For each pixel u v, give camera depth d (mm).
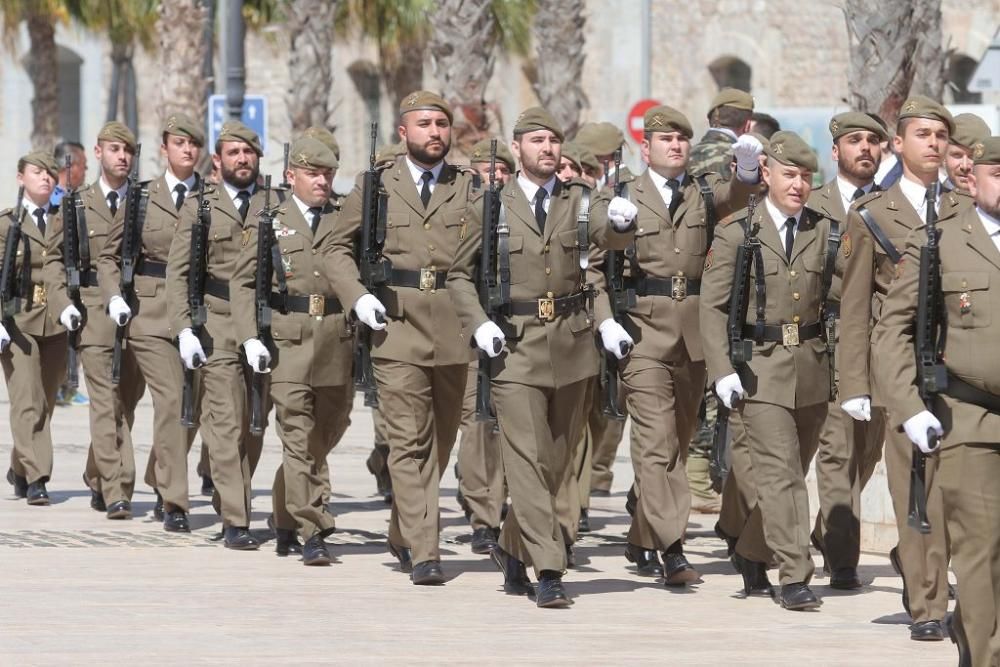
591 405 13305
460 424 13906
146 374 15344
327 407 13805
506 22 35344
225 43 27141
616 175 13164
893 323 9484
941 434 9258
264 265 13594
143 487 18359
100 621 11211
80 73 49000
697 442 16469
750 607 11891
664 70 41781
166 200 15500
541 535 11781
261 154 14758
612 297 12773
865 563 13766
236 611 11586
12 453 17312
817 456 12758
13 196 48906
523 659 10211
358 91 46562
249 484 14672
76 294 16062
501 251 11766
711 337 11883
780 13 40188
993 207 9180
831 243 12047
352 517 16188
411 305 12547
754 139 11969
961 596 9281
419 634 10891
